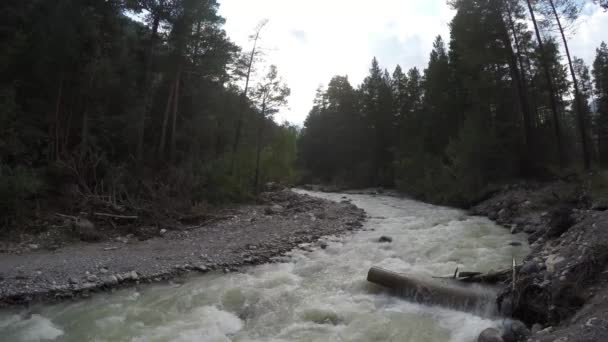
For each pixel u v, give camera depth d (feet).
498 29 74.28
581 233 26.76
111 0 59.26
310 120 213.05
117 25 61.72
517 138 74.43
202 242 41.19
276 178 90.94
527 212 49.44
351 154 181.68
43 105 55.67
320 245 40.65
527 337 16.78
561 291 18.29
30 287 26.17
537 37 67.92
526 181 67.82
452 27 83.15
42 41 52.90
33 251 35.83
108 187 51.72
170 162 67.21
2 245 36.40
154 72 71.87
